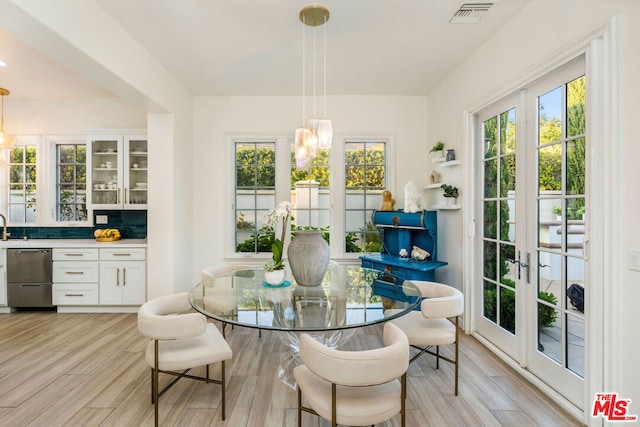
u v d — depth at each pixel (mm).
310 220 4246
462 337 3133
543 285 2277
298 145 2291
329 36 2727
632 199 1594
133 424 1883
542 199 2283
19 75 3533
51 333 3227
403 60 3186
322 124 2268
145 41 2807
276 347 2914
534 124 2328
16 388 2256
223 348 1959
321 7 2283
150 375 2434
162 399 2127
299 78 3613
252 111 4168
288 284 2463
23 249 3781
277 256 2393
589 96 1793
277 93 4074
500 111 2734
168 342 2018
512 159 2600
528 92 2393
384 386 1596
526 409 2023
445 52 3018
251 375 2430
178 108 3693
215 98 4160
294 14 2414
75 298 3795
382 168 4254
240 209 4266
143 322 1790
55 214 4348
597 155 1756
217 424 1886
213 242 4160
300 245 2350
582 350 1958
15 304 3793
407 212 3652
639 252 1561
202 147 4156
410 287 2385
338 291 2275
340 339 2621
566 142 2070
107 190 4102
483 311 3045
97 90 3971
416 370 2512
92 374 2445
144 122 4305
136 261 3777
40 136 4273
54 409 2020
